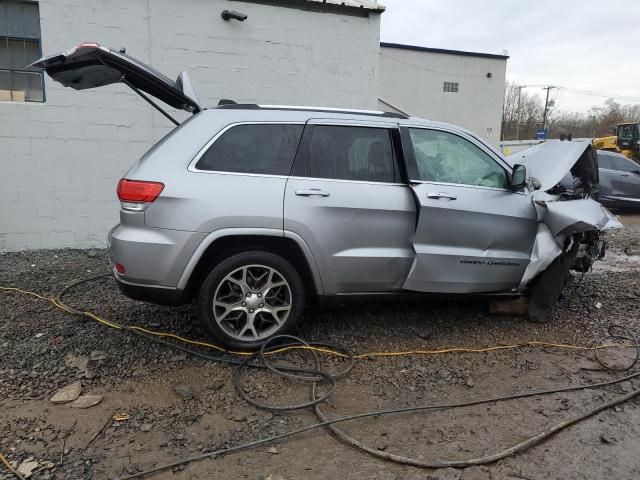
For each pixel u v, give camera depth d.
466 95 27.98
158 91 4.46
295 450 2.94
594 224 4.41
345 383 3.71
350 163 4.12
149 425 3.12
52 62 3.98
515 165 4.41
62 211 7.45
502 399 3.52
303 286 4.07
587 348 4.40
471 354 4.23
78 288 5.61
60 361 3.86
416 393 3.60
